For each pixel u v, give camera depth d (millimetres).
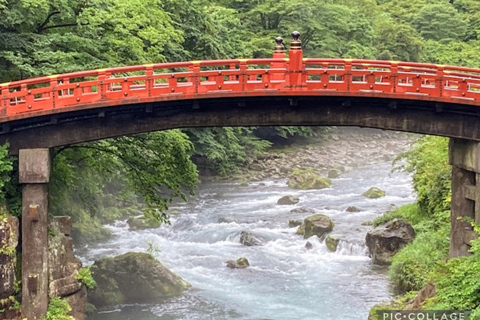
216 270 35312
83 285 26094
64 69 28047
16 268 24109
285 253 38062
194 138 56625
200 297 31547
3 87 23203
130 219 43906
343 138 79688
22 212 23703
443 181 35031
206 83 23828
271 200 51281
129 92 23375
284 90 23672
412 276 30859
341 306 30312
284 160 67125
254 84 23750
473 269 22500
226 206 49375
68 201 36719
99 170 35438
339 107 24844
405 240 35688
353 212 45719
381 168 65500
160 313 29688
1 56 27844
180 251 38281
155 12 35719
